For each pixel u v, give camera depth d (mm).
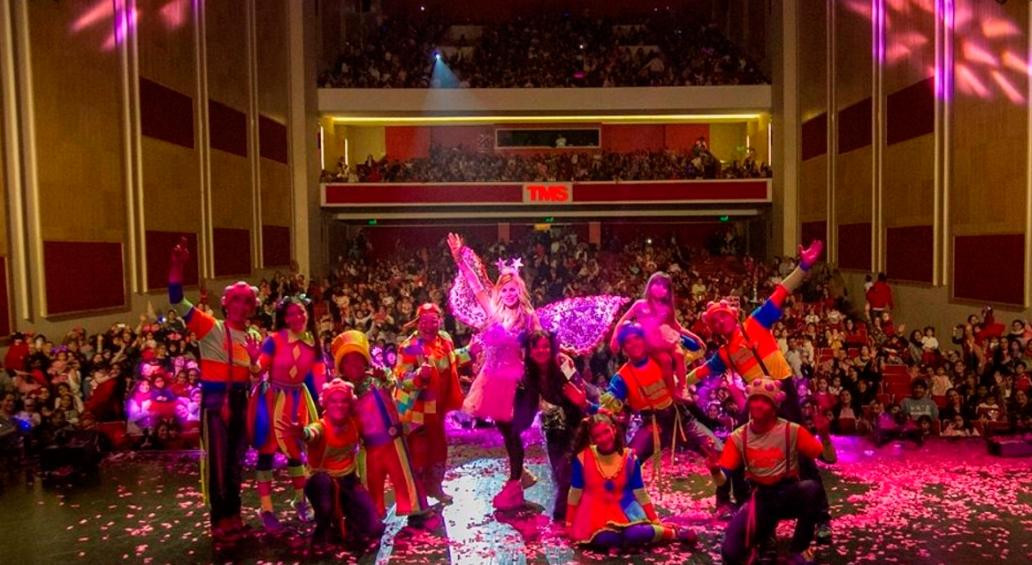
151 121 17188
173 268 6574
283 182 26109
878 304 19391
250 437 6762
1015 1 14719
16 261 12953
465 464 8938
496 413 7133
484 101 29125
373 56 31047
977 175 16156
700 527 6750
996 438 9203
